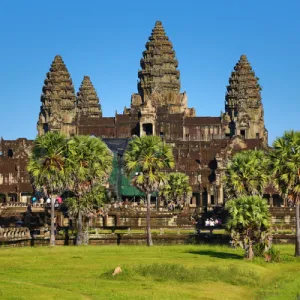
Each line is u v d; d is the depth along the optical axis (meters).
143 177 143.38
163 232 149.62
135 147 145.75
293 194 126.38
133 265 98.50
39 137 138.50
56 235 139.62
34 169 136.88
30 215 168.38
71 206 138.25
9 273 91.94
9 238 128.50
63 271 94.88
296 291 90.94
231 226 115.75
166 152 146.25
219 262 108.19
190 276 93.38
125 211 175.12
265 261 114.12
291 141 128.88
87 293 79.88
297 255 122.06
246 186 160.62
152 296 80.19
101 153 142.50
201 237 141.12
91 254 115.69
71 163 136.88
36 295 75.06
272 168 129.38
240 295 87.25
